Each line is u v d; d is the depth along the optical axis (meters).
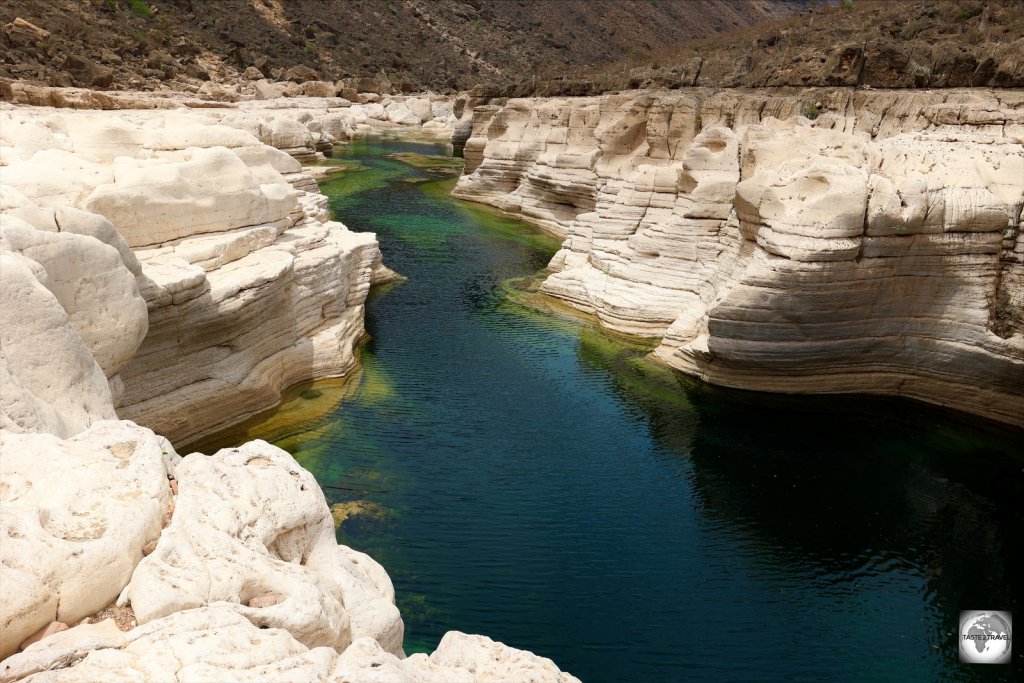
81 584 6.18
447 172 53.41
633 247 25.77
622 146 32.16
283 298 19.20
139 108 55.91
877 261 18.34
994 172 18.92
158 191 18.14
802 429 18.86
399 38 116.69
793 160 20.50
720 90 34.16
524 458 17.25
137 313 13.72
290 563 7.29
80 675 5.38
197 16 96.00
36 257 11.86
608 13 154.62
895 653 12.29
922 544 14.98
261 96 80.00
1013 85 25.41
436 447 17.52
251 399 17.98
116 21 82.38
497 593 13.12
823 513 15.82
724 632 12.58
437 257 32.41
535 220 39.56
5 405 8.57
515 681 7.15
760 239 19.77
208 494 7.39
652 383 21.02
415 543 14.21
